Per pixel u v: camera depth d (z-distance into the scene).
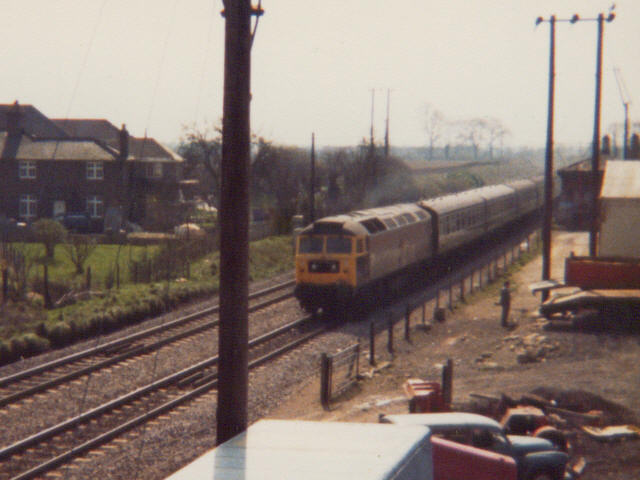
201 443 22.22
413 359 33.34
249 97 13.16
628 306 35.81
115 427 23.70
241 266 13.27
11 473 19.92
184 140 118.56
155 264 56.09
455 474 14.44
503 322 39.44
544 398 24.72
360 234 41.81
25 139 103.19
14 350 33.81
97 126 148.88
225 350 13.34
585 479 18.36
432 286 54.69
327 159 116.12
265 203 115.00
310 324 40.69
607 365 29.41
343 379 29.16
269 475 9.23
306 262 41.34
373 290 45.31
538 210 108.06
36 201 100.56
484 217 72.00
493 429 15.77
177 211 96.62
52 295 46.47
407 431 11.21
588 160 95.56
